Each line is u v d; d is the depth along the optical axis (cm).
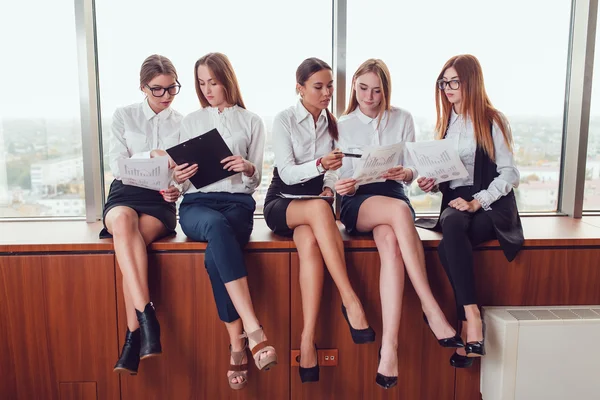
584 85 265
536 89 276
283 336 213
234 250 190
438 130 229
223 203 213
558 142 281
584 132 269
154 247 205
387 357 189
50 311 206
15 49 253
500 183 213
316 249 197
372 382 219
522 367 201
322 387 218
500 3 267
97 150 260
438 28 264
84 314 207
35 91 256
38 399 212
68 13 253
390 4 260
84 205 269
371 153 187
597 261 219
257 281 209
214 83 215
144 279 191
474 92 215
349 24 259
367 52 262
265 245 207
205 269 206
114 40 254
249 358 213
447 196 226
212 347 211
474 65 215
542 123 279
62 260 204
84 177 256
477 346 189
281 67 262
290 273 210
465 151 220
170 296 207
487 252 215
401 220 195
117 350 209
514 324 198
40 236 220
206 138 192
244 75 261
